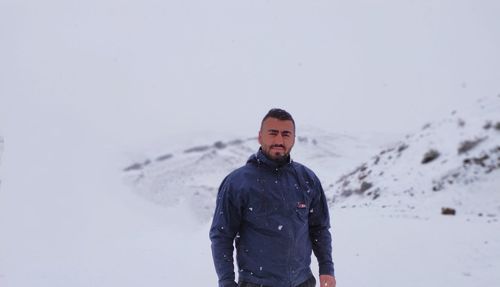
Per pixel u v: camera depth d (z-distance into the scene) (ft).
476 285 21.98
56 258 25.93
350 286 22.08
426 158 63.77
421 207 50.08
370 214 46.88
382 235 33.06
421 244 30.01
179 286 21.43
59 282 20.90
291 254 9.28
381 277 23.35
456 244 29.53
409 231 34.17
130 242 32.12
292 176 9.63
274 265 9.18
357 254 28.19
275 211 9.27
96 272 23.06
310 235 10.31
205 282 22.15
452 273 23.86
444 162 60.64
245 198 9.29
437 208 49.39
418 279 23.02
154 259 26.37
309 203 9.73
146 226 45.93
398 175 64.18
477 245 28.86
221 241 9.35
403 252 28.27
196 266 24.94
